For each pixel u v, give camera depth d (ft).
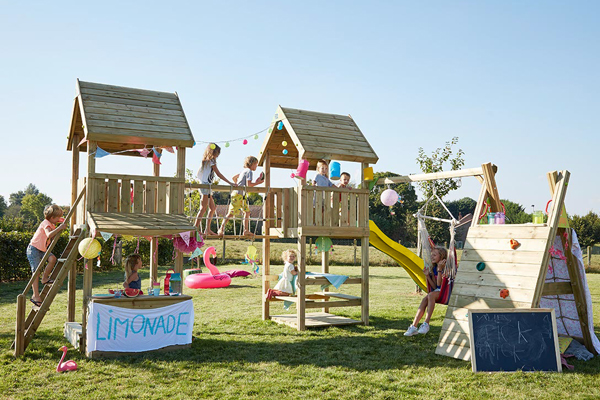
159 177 27.09
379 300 44.98
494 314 22.07
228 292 49.90
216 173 31.37
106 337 23.41
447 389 18.75
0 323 31.22
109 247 71.26
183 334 25.38
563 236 24.44
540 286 22.56
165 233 24.81
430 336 28.94
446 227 135.85
